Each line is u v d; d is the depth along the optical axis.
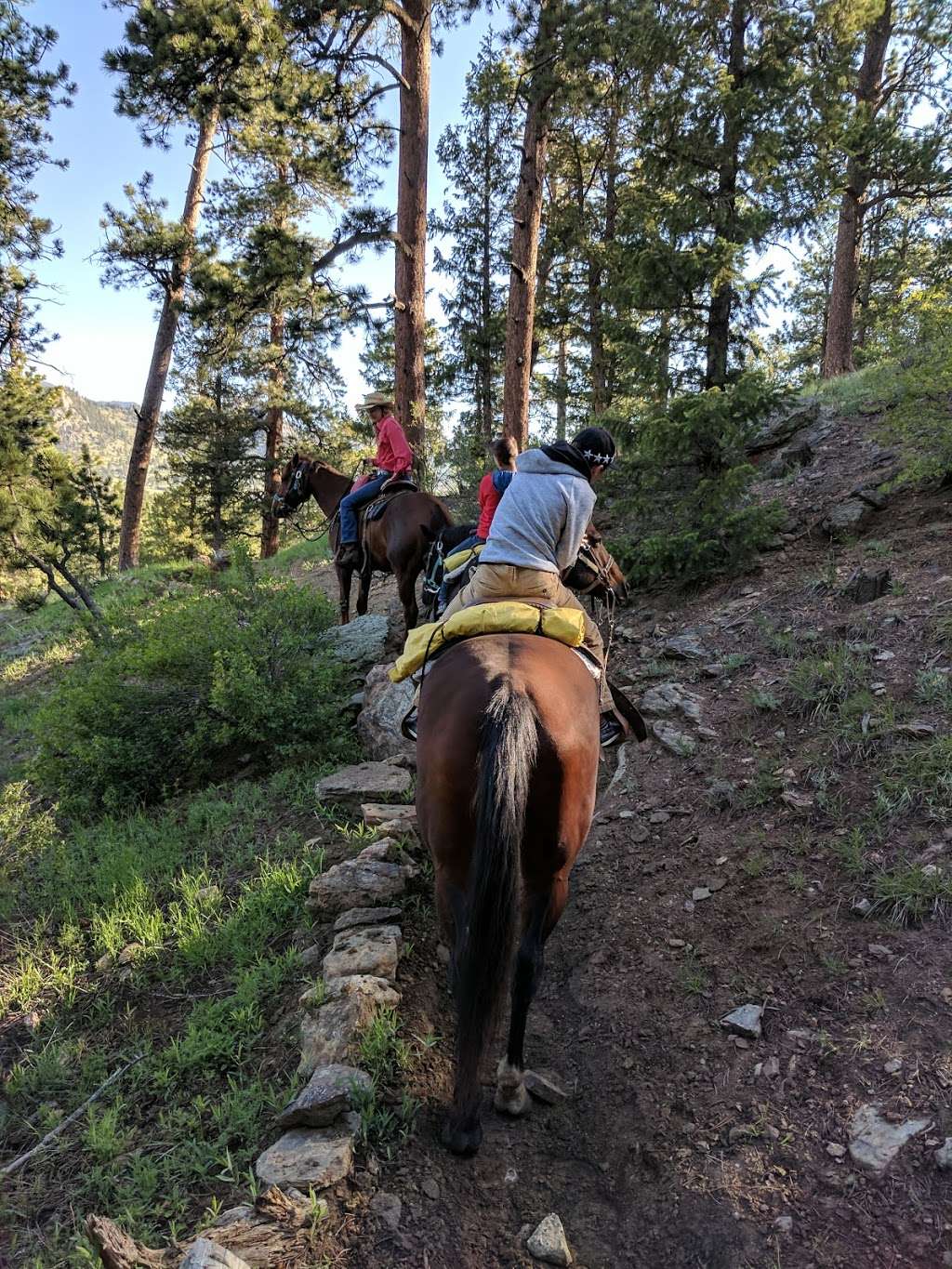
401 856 4.84
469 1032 2.64
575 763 3.03
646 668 6.82
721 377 8.38
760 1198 2.84
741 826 4.75
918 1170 2.81
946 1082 3.05
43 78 17.95
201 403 26.41
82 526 22.34
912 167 16.58
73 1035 4.18
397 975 4.02
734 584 7.71
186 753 7.14
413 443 14.56
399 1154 3.12
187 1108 3.56
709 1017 3.63
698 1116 3.21
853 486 8.47
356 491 8.62
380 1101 3.32
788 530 8.16
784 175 8.38
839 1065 3.24
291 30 13.43
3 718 11.07
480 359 24.47
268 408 25.31
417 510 7.89
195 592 9.26
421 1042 3.63
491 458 11.98
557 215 20.20
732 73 8.40
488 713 2.88
